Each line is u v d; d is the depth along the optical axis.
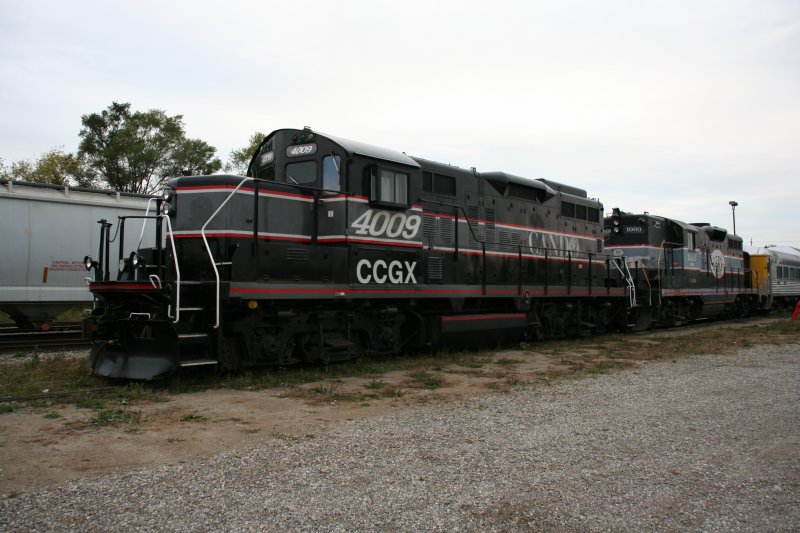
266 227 9.72
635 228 20.77
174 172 41.12
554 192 16.38
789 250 39.69
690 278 22.66
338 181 10.44
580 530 4.02
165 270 8.93
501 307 14.78
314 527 3.97
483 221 13.80
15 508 4.18
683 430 6.58
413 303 11.96
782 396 8.61
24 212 15.46
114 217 16.91
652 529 4.06
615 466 5.32
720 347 14.58
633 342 15.91
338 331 10.92
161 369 8.45
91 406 7.32
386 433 6.28
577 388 9.04
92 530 3.86
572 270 16.70
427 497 4.52
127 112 41.22
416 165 11.71
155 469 5.05
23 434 6.09
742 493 4.74
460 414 7.21
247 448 5.71
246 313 9.54
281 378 9.30
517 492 4.65
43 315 15.93
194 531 3.88
